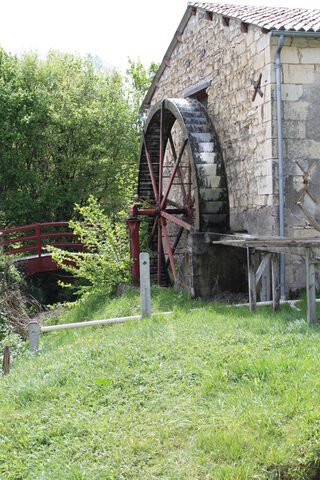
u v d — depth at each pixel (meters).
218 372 4.34
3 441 3.79
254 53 8.25
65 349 5.95
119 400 4.19
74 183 18.16
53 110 17.50
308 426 3.49
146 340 5.48
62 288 14.80
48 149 18.22
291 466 3.27
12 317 9.49
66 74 19.33
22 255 16.75
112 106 18.84
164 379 4.43
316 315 6.08
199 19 10.60
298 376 4.14
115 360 4.93
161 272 11.66
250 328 5.60
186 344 5.20
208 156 8.92
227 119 9.40
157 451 3.47
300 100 7.83
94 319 8.76
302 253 5.73
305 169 7.88
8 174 17.20
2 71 17.39
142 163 12.13
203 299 8.41
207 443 3.45
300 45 7.78
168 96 12.81
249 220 8.64
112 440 3.62
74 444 3.62
